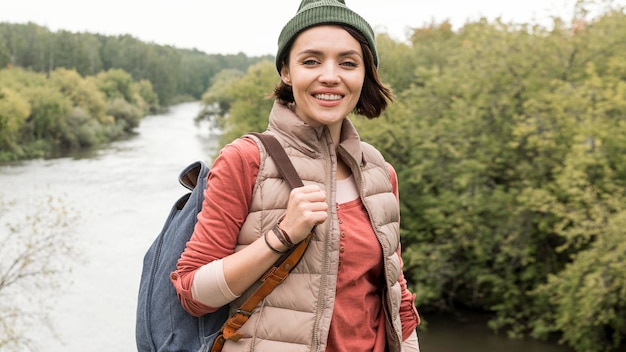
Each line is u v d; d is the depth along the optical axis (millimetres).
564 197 12656
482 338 13273
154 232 21281
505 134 14000
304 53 1418
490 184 14695
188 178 1587
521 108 13977
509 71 14195
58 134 46875
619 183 11539
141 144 49375
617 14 14648
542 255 14039
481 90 14578
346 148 1474
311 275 1358
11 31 94438
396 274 1528
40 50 92375
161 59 115625
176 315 1417
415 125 15523
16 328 13914
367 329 1473
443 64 24766
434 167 14922
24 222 20109
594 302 10461
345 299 1417
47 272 12852
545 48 14156
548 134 12055
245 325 1365
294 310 1351
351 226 1445
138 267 17984
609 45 14078
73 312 15016
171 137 55531
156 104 96875
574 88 13094
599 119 11305
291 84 1506
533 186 13148
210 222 1350
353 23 1424
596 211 10641
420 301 14133
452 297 15219
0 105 38688
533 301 13391
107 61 108438
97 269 17766
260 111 25516
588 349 11438
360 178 1497
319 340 1334
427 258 14188
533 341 12969
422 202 14992
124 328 14250
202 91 134500
